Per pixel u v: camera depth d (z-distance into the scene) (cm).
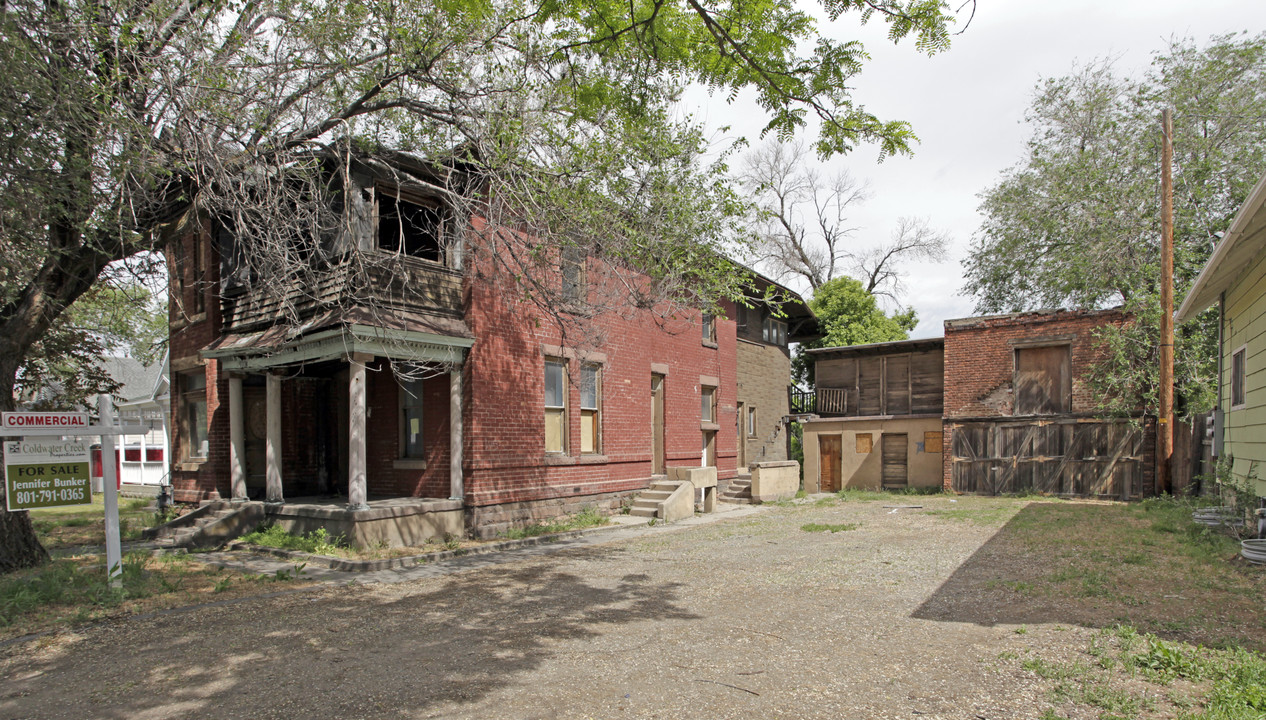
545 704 462
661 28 728
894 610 674
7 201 745
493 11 855
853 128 701
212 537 1203
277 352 1209
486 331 1266
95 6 775
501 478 1280
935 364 2233
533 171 945
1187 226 1978
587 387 1535
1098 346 1817
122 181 787
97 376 1572
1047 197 2291
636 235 1009
